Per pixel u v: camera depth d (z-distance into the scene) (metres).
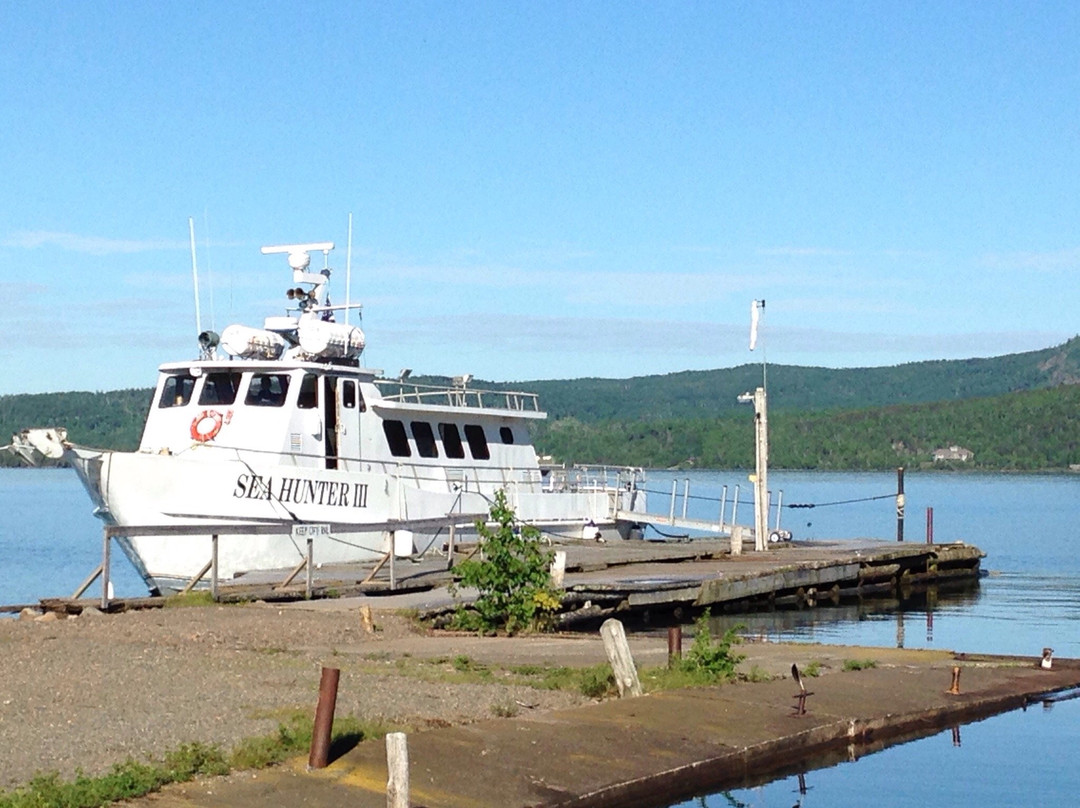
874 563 38.62
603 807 12.72
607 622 16.56
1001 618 32.69
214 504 29.23
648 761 13.68
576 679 17.09
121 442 131.25
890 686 18.11
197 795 11.50
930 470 168.88
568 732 14.33
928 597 37.62
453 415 35.34
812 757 15.33
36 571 48.78
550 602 22.89
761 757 14.65
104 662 17.27
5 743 12.91
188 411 31.42
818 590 36.38
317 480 30.91
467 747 13.41
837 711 16.33
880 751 16.05
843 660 20.38
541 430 155.00
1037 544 61.28
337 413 32.12
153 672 16.62
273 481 30.11
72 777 11.82
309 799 11.52
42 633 20.05
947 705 17.25
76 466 28.97
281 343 32.53
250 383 31.23
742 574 31.98
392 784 10.94
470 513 34.41
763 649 21.62
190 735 13.33
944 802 14.18
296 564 30.44
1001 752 15.98
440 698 15.56
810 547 42.34
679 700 16.16
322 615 22.72
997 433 174.88
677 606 30.56
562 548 36.53
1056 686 19.06
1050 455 168.50
